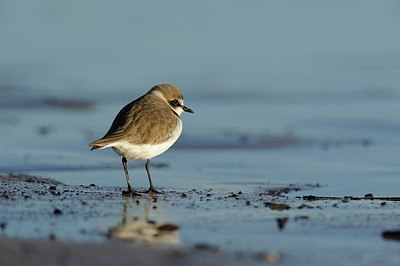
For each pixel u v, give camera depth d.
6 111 21.78
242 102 22.89
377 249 8.10
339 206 10.45
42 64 27.80
